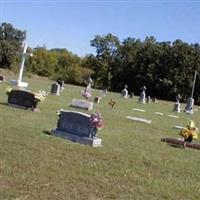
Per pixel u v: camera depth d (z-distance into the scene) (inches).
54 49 5059.1
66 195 345.4
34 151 480.7
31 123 687.1
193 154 641.6
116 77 4473.4
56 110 948.6
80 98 1599.4
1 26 4274.1
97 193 363.6
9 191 334.0
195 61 4128.9
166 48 4237.2
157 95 4207.7
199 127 1222.9
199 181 464.8
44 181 372.2
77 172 419.8
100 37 4626.0
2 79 1871.3
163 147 662.5
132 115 1192.2
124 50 4525.1
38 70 4286.4
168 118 1348.4
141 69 4306.1
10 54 3954.2
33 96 856.3
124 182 411.2
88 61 4653.1
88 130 580.4
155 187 409.7
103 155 521.0
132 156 542.6
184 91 4121.6
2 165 399.5
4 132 567.8
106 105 1437.0
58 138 583.5
